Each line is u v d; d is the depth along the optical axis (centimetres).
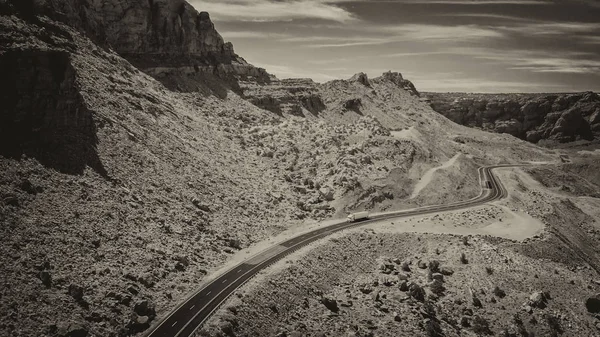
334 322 8819
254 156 16162
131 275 8131
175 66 18825
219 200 12238
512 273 10525
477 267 10775
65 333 6544
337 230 12406
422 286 10288
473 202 15775
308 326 8594
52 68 9806
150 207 10256
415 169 17238
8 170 8350
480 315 9581
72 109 10238
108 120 11512
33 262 7294
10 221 7631
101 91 12425
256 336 7944
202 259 9738
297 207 13912
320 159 16600
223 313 7875
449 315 9519
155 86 16400
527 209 15488
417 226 13050
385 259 11356
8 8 10125
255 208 12775
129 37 17612
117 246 8662
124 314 7375
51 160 9244
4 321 6294
